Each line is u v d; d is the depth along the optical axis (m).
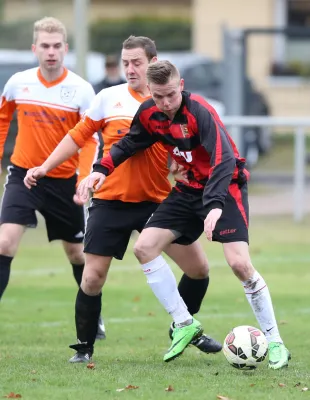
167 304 23.36
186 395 19.84
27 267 43.78
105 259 23.95
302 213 57.88
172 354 23.28
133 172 23.94
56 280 40.47
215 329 29.86
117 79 48.03
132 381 21.38
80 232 28.84
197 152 22.67
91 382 21.23
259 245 49.78
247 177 22.98
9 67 71.50
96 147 26.58
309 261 45.06
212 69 85.62
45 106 27.41
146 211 24.34
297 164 57.62
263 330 23.27
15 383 21.16
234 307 34.38
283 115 103.81
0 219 27.22
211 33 108.75
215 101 80.94
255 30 69.88
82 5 50.69
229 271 42.88
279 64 104.25
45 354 25.44
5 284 26.36
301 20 107.88
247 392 20.16
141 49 23.97
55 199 28.11
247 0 107.69
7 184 27.61
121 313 33.34
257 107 79.25
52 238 28.98
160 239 23.27
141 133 23.16
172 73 21.66
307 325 30.86
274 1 107.50
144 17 133.50
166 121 22.66
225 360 24.55
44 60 27.11
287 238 52.19
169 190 24.84
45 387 20.70
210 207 21.56
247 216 22.80
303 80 103.38
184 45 128.00
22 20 101.50
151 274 23.25
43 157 27.55
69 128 27.73
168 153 24.28
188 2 142.12
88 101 27.69
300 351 26.14
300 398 19.61
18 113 27.81
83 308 24.02
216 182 21.66
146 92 24.27
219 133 22.02
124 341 28.08
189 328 23.38
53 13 119.50
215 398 19.56
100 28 128.00
